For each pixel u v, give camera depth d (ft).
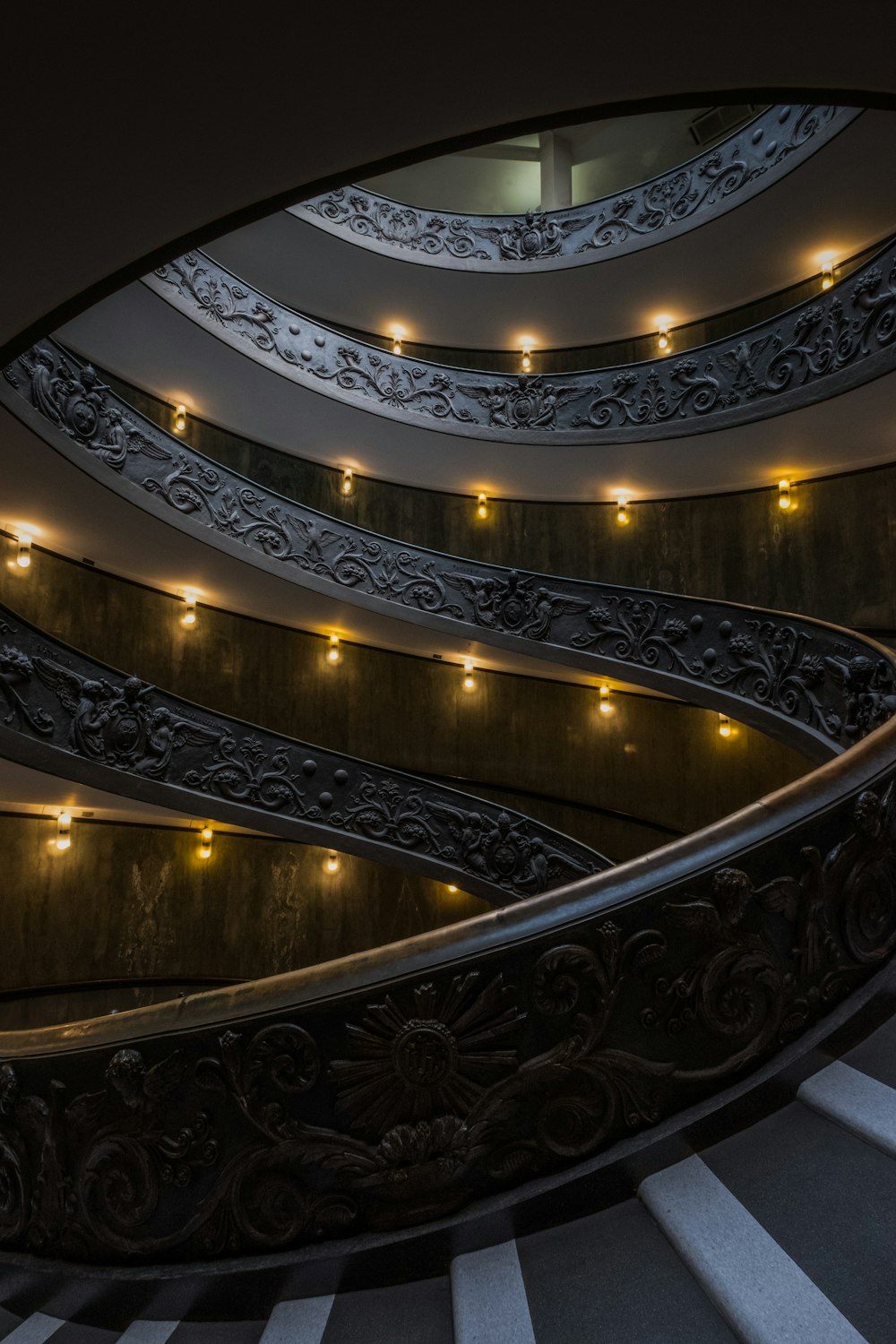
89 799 30.22
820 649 25.63
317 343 37.19
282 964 35.47
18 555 30.99
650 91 11.92
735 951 7.22
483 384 40.11
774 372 34.22
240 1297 6.67
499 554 43.16
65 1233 7.21
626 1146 6.77
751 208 36.88
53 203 13.02
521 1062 6.89
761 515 39.42
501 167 54.08
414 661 41.47
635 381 38.34
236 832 35.94
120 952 32.40
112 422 28.37
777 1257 5.43
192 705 27.09
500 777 40.98
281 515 33.88
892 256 29.91
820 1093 6.78
